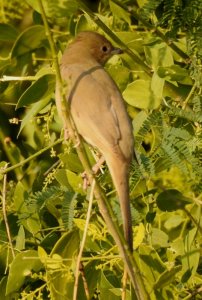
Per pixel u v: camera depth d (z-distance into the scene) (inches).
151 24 510.6
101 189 418.9
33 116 516.7
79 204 493.0
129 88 498.9
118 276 483.8
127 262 419.8
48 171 512.1
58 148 555.5
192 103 488.1
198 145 450.9
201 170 445.4
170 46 503.5
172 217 522.6
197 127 467.8
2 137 576.1
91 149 476.4
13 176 562.9
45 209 509.7
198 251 480.7
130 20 534.3
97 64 481.7
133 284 420.2
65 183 484.7
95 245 475.5
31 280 494.9
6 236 507.8
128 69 518.0
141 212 491.8
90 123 448.1
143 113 497.0
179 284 477.7
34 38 538.9
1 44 585.6
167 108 490.9
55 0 513.0
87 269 476.4
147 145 535.8
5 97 552.1
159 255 500.7
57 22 561.9
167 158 450.6
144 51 517.7
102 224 482.0
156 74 496.1
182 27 491.8
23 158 561.3
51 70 498.0
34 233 503.2
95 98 454.0
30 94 501.0
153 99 495.5
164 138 451.5
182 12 487.5
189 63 499.2
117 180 434.0
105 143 441.4
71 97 457.1
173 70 494.3
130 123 453.1
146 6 490.0
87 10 499.2
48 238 502.0
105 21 530.0
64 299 473.1
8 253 498.3
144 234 472.1
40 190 524.4
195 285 479.5
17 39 535.2
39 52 560.1
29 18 627.5
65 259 468.1
